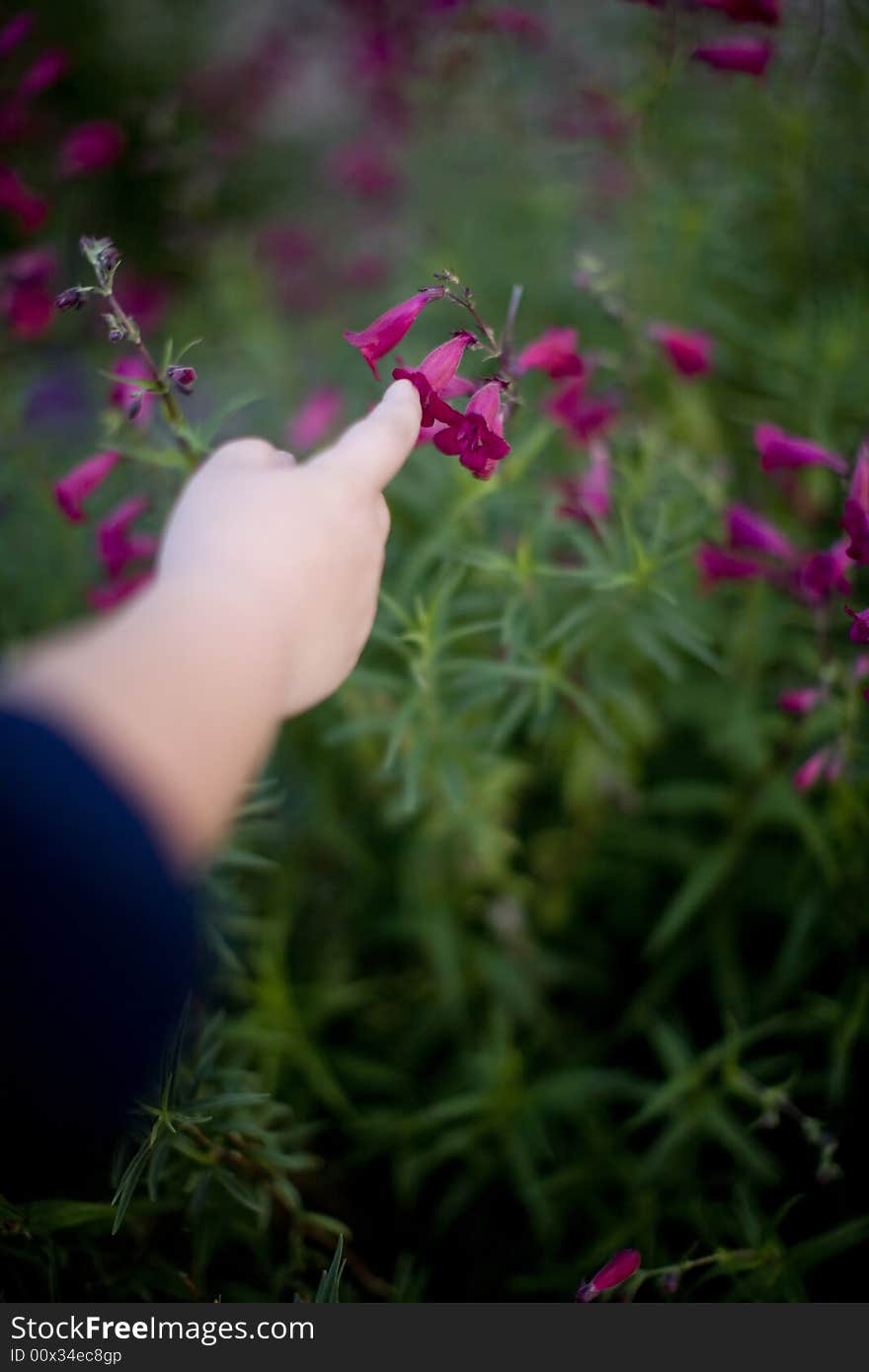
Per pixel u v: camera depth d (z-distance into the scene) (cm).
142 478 60
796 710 55
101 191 105
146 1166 49
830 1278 57
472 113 89
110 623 30
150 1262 51
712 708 64
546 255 82
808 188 73
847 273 76
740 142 74
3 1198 44
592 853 65
